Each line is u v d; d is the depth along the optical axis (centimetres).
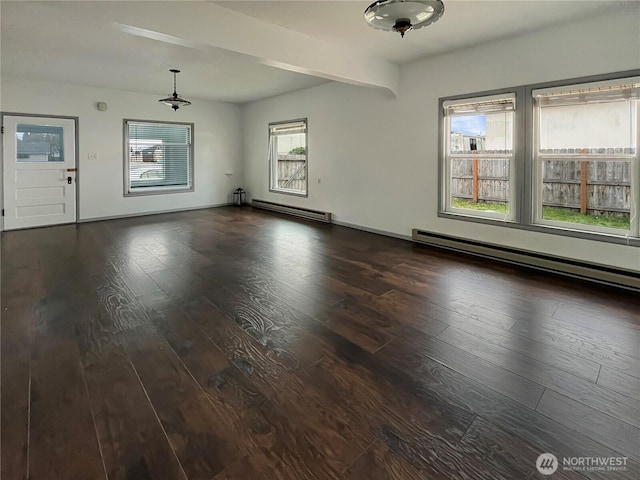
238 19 357
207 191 879
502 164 445
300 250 493
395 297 326
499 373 211
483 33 402
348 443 160
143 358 226
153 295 329
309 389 197
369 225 616
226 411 179
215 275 386
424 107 512
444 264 429
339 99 645
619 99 351
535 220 422
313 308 302
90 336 253
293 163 782
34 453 152
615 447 157
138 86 689
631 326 268
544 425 170
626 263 356
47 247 504
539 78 398
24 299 317
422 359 226
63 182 680
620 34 342
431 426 170
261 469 146
